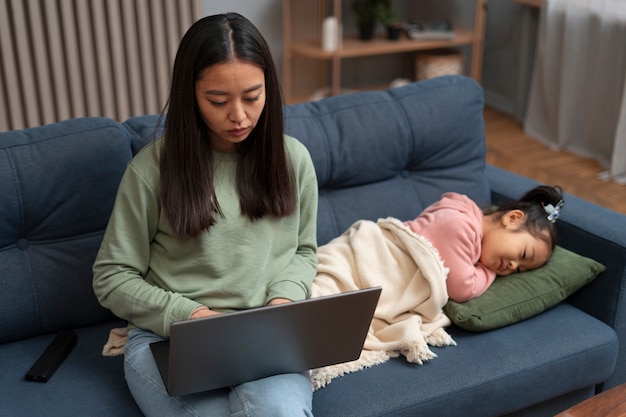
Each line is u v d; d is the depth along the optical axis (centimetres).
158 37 306
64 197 150
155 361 127
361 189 184
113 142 154
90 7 290
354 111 183
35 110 295
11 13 279
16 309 147
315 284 157
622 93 330
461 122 192
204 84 127
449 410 141
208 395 125
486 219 172
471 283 158
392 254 163
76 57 295
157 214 138
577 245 174
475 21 406
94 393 134
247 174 140
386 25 393
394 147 184
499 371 146
